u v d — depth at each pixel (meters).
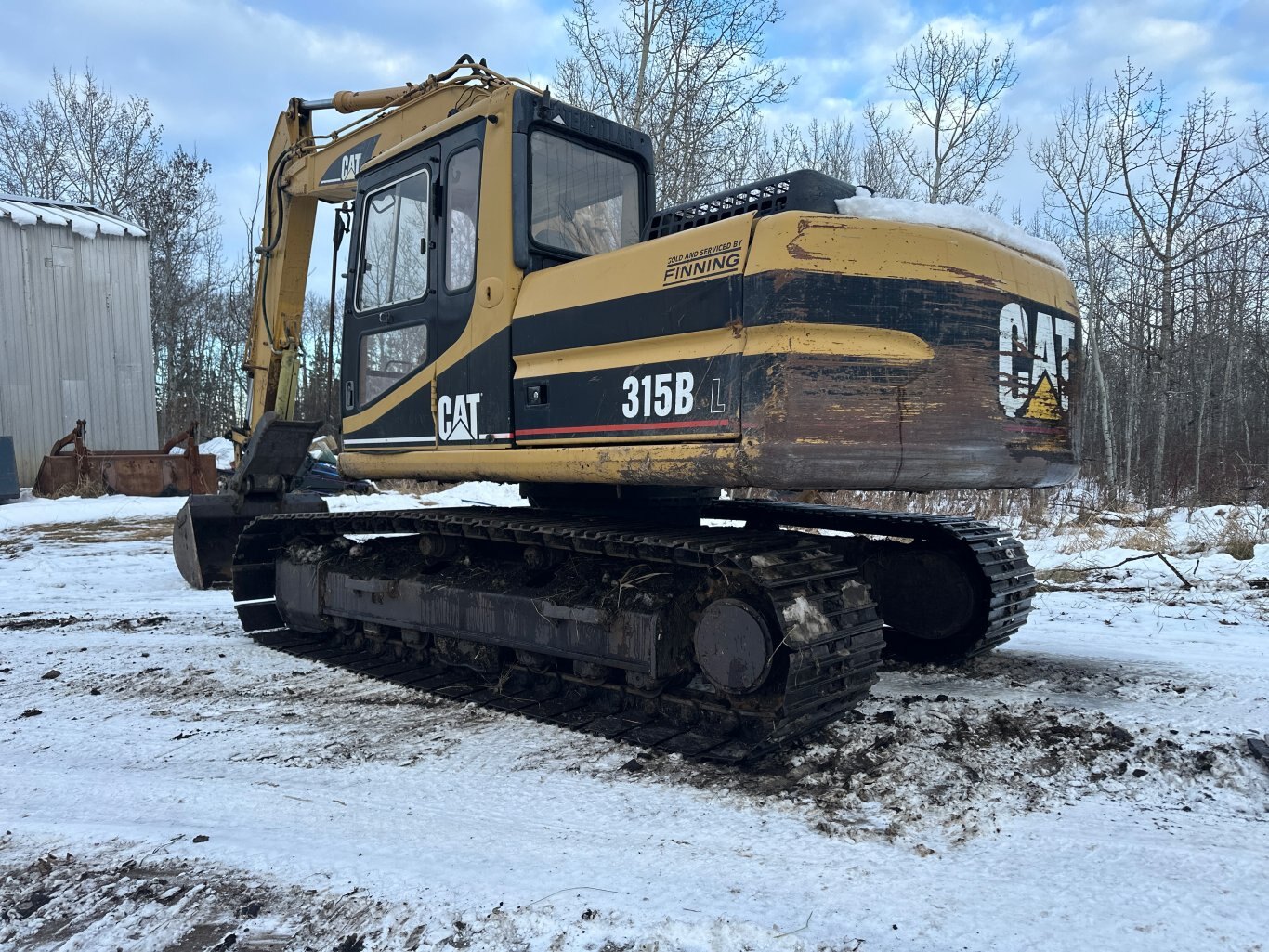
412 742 4.01
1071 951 2.29
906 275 3.48
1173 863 2.80
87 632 6.46
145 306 21.86
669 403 3.63
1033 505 13.90
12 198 22.03
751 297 3.37
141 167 35.56
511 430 4.34
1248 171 19.45
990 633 4.87
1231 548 9.13
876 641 3.66
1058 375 4.02
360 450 5.39
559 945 2.32
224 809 3.29
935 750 3.71
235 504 7.53
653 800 3.32
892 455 3.42
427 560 5.19
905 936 2.36
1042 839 2.98
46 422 20.28
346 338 5.52
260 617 6.33
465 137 4.60
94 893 2.66
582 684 4.29
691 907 2.49
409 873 2.72
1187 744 3.68
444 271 4.75
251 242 35.56
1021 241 3.99
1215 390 26.86
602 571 4.29
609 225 4.96
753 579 3.42
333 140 6.46
